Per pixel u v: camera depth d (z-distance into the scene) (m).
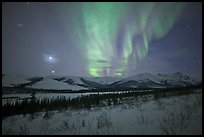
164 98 13.88
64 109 20.12
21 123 12.89
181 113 7.16
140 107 11.25
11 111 24.69
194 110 7.77
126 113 9.70
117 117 8.89
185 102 10.22
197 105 8.70
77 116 11.91
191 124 6.07
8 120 16.44
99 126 7.71
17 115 21.98
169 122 6.62
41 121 12.43
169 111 8.40
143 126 6.70
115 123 7.71
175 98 12.84
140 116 8.30
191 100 10.62
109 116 9.45
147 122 7.09
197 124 6.02
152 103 12.20
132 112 9.77
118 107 13.38
